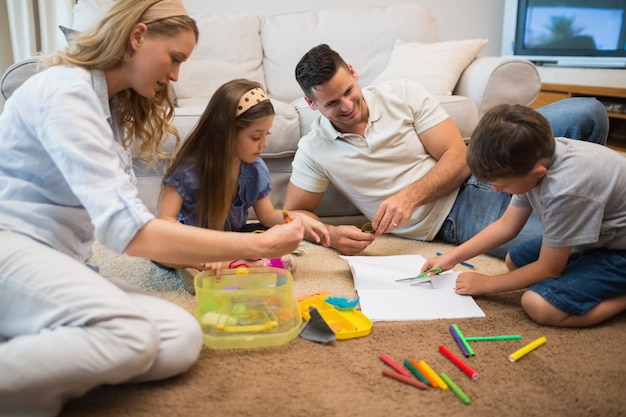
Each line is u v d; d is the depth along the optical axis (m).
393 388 1.02
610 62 3.21
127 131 1.24
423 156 1.79
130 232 0.95
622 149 3.12
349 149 1.75
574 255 1.33
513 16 3.50
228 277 1.33
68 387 0.91
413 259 1.61
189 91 2.54
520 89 2.21
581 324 1.26
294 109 2.13
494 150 1.15
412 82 1.84
